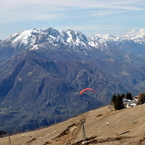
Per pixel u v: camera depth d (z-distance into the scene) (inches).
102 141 3208.7
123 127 3560.5
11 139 4576.8
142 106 4468.5
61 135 4057.6
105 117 4397.1
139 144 2815.0
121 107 4997.5
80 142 3442.4
